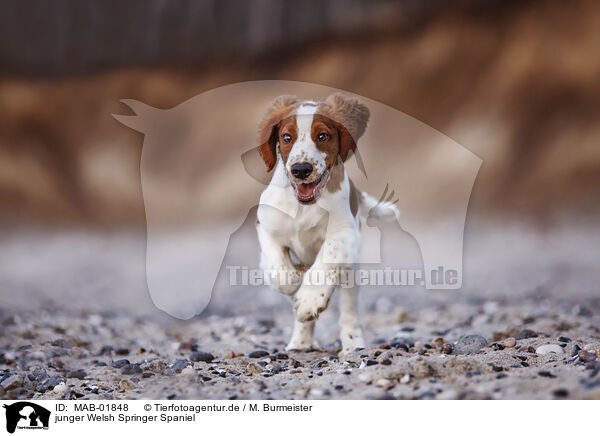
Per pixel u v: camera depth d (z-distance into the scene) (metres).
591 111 30.06
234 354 7.13
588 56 31.36
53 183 30.47
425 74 32.41
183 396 5.31
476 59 32.41
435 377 5.27
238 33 35.72
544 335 7.39
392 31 34.00
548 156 29.00
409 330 8.91
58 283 15.65
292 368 6.29
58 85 34.47
